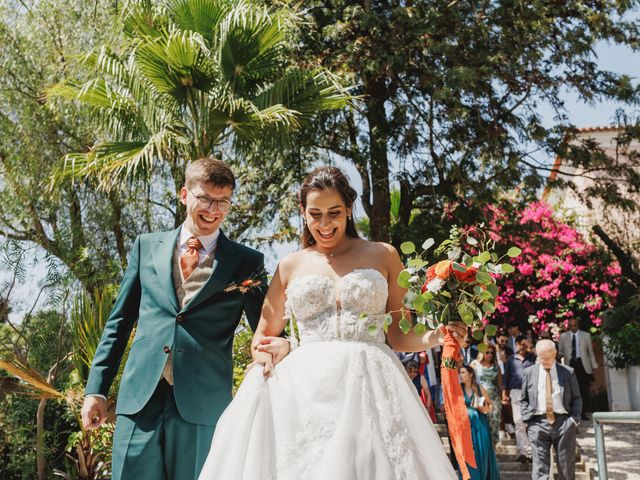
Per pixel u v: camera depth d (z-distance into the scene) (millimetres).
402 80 12383
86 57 9125
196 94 8586
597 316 16531
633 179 13281
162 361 2982
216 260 3189
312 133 12195
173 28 8203
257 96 8898
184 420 2939
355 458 2443
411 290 2818
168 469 2930
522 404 7637
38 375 5816
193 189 3170
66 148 11188
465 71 11062
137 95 8562
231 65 8594
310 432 2535
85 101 8945
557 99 12930
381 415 2580
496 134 11914
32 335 7242
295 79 8797
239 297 3197
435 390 10469
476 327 2814
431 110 11977
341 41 11773
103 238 10734
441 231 11883
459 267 2783
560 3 12844
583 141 13453
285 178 12523
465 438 2795
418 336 2986
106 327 3203
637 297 14312
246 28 8312
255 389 2732
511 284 16719
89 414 3016
